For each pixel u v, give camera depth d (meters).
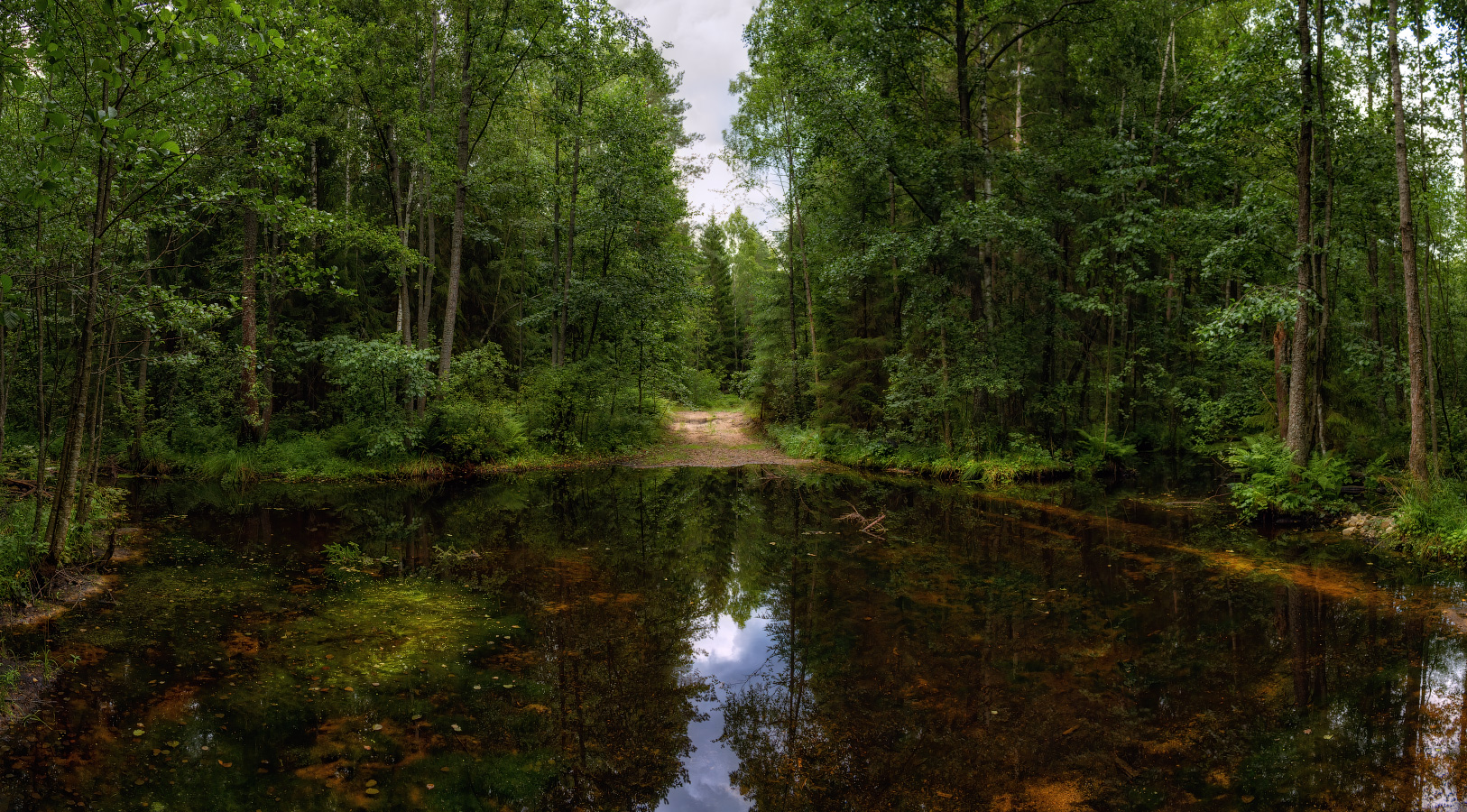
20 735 4.23
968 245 17.19
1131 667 5.69
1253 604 7.23
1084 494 14.48
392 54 16.36
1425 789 3.88
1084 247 19.17
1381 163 11.59
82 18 5.18
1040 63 19.22
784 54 17.08
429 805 3.74
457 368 18.72
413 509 12.86
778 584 8.34
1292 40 11.29
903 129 17.23
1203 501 13.46
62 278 6.40
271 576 7.99
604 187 21.39
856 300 22.92
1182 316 18.36
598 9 17.97
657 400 26.61
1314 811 3.66
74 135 5.24
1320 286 11.91
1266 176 14.57
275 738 4.38
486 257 26.16
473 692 5.20
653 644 6.34
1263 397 14.88
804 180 19.12
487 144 20.94
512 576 8.46
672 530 11.66
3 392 6.11
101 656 5.50
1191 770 4.12
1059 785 4.00
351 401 17.73
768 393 27.88
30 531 7.31
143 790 3.73
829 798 3.91
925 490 15.64
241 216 14.55
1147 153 16.92
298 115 14.34
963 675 5.61
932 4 16.25
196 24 6.18
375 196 21.75
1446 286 15.34
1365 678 5.38
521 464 19.22
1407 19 10.15
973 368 16.50
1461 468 11.34
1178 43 17.80
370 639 6.14
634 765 4.30
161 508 11.90
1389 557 9.09
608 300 21.73
